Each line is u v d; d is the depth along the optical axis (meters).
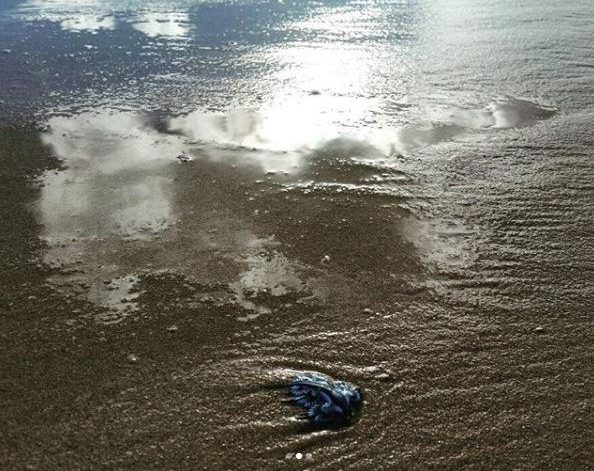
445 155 4.05
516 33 6.84
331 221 3.31
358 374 2.36
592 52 6.10
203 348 2.46
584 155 4.04
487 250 3.08
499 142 4.23
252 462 2.02
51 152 4.07
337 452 2.06
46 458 2.01
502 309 2.69
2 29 7.22
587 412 2.19
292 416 2.18
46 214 3.33
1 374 2.32
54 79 5.52
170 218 3.31
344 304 2.71
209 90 5.22
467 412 2.20
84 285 2.79
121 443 2.07
